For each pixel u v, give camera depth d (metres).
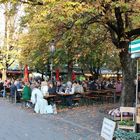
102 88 35.41
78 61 32.59
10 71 48.25
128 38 19.48
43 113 22.66
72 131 15.45
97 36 22.00
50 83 26.70
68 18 16.89
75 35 20.14
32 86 27.05
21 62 37.91
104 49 25.91
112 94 31.83
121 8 17.14
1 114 21.61
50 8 16.39
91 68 40.12
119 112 15.45
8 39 43.19
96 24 20.33
